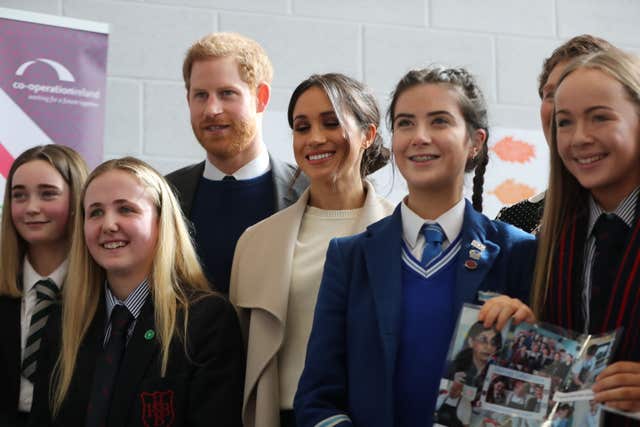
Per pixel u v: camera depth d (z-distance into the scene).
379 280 1.65
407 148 1.70
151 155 3.28
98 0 3.28
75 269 2.10
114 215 2.05
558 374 1.39
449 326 1.59
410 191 1.73
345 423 1.57
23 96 2.93
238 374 2.02
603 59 1.50
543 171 3.61
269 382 1.96
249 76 2.44
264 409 1.94
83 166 2.33
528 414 1.38
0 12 2.94
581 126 1.48
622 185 1.50
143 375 1.95
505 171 3.57
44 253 2.24
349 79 2.22
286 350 2.02
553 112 1.59
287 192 2.42
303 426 1.61
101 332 2.04
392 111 1.79
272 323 2.01
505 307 1.45
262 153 2.49
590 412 1.35
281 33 3.44
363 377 1.61
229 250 2.36
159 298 2.02
